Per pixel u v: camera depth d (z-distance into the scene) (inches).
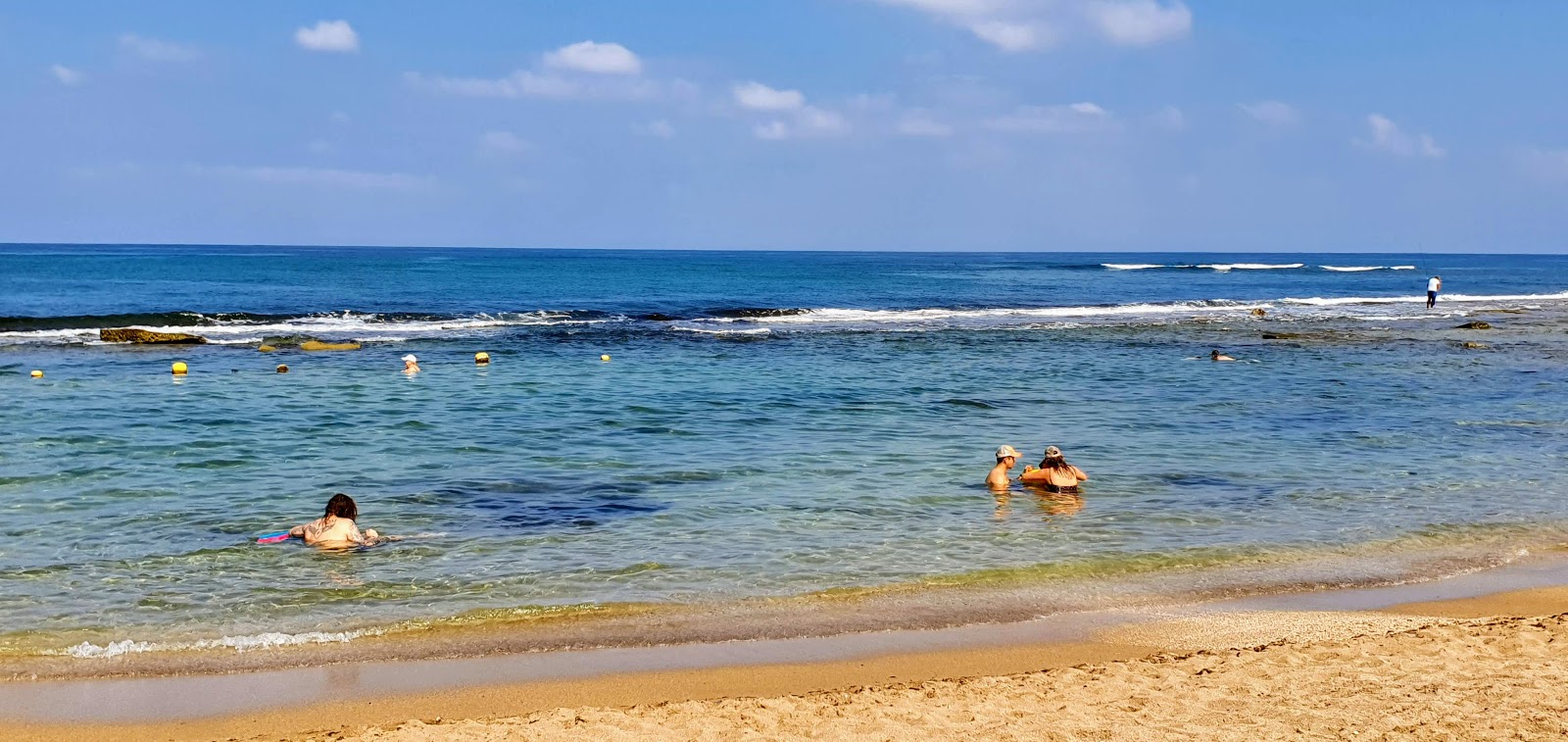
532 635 371.9
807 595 418.0
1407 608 410.0
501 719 293.7
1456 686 311.3
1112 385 1045.8
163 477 598.5
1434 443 751.1
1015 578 441.1
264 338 1407.5
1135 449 720.3
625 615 393.1
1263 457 697.6
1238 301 2514.8
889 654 358.3
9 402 852.0
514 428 770.2
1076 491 595.8
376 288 2746.1
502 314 1824.6
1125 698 306.7
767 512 542.6
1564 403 951.0
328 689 324.2
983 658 355.3
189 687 324.5
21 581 418.6
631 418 823.7
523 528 506.0
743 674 339.3
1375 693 306.8
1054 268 5511.8
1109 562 464.4
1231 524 528.4
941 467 657.6
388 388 964.0
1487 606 413.4
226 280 3078.2
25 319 1492.4
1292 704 299.7
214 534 487.8
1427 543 499.5
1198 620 392.8
